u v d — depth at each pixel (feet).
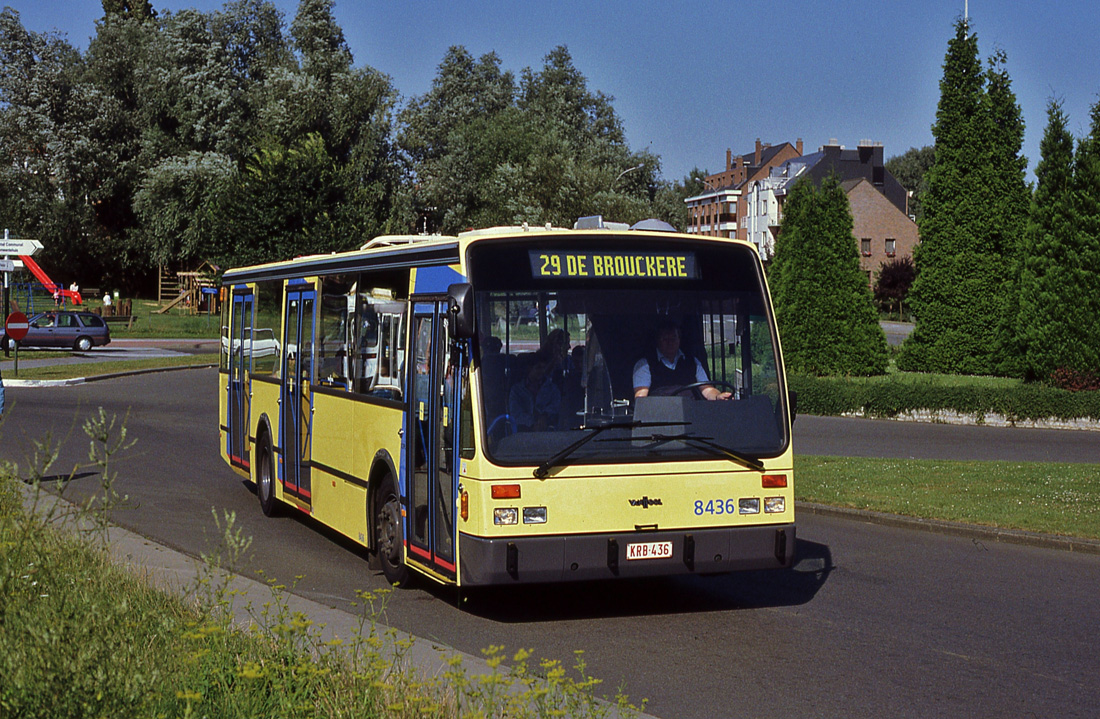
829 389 90.38
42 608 19.75
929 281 111.75
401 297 31.27
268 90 217.15
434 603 29.99
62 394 95.40
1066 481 51.52
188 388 105.40
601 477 26.81
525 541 26.22
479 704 18.22
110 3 321.52
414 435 29.84
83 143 258.37
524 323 27.09
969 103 110.01
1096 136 88.94
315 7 241.76
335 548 37.42
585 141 315.37
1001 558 37.29
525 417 26.66
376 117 213.05
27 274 264.11
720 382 28.37
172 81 243.81
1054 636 27.20
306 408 39.17
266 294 44.88
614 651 25.41
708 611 29.50
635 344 27.78
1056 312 87.76
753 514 27.96
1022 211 109.70
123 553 31.45
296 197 156.66
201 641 19.90
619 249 28.35
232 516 24.25
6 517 24.81
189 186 229.25
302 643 21.22
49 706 15.46
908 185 499.51
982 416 84.38
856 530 42.57
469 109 344.49
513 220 233.76
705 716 20.83
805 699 21.94
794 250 108.47
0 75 273.54
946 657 25.18
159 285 277.03
